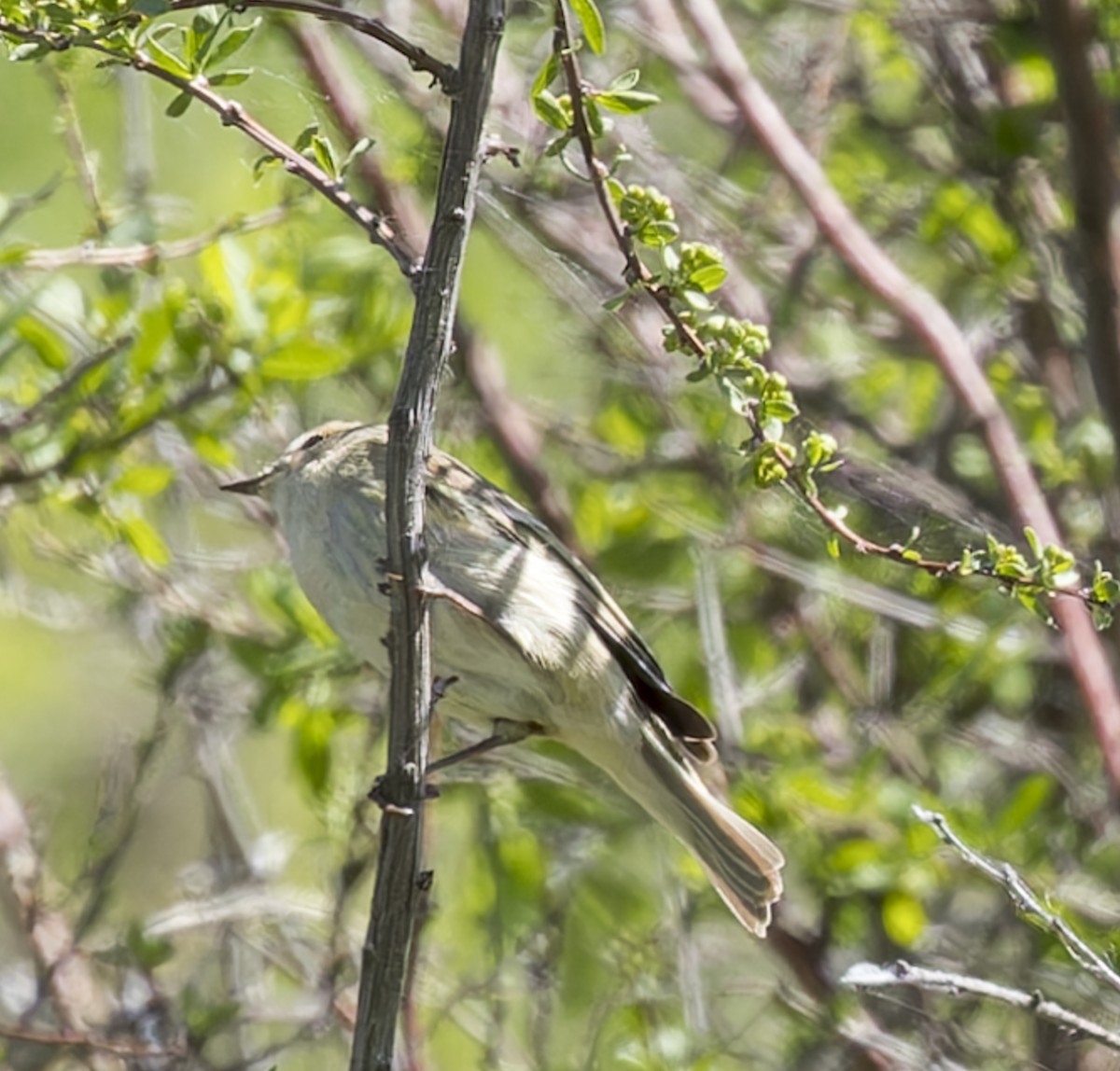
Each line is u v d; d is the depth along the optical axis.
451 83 6.67
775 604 12.66
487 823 11.61
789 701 12.45
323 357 10.93
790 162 11.36
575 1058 10.86
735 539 11.66
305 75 11.09
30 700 14.10
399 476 6.90
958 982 7.00
